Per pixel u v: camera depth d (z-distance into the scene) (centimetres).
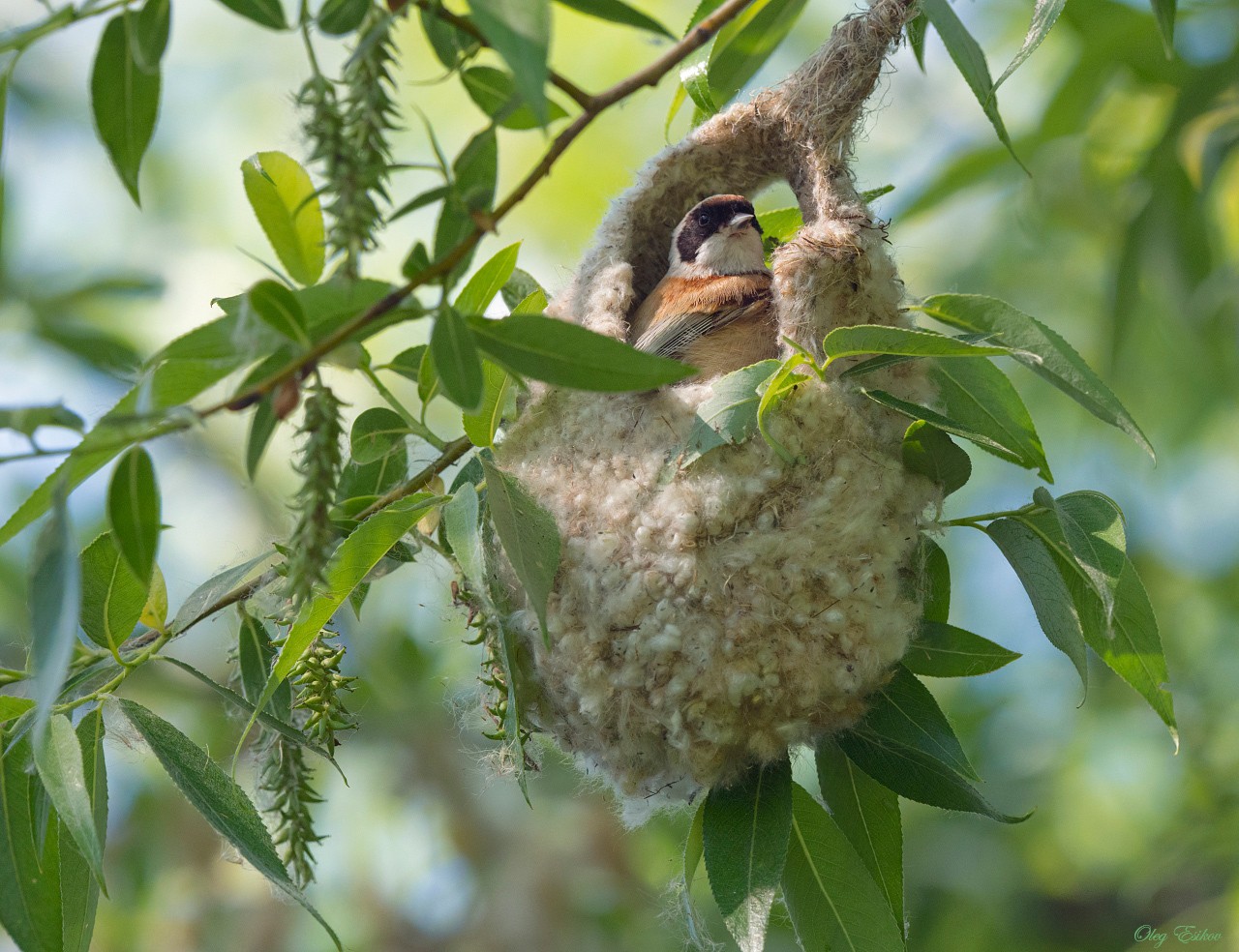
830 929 587
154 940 1247
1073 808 1323
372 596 1236
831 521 585
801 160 691
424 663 1228
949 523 604
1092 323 1309
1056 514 560
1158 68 1077
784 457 553
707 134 718
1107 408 570
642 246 803
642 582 585
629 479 605
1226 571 1359
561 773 1291
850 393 605
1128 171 1205
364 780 1316
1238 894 1196
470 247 384
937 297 608
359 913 1284
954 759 580
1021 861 1320
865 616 580
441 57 420
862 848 618
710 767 585
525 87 328
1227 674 1323
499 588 605
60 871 549
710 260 766
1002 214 1348
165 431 377
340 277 388
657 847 1279
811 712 585
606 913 1250
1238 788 1274
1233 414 1369
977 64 574
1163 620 1341
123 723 583
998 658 607
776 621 577
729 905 561
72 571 371
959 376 609
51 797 481
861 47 654
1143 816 1318
